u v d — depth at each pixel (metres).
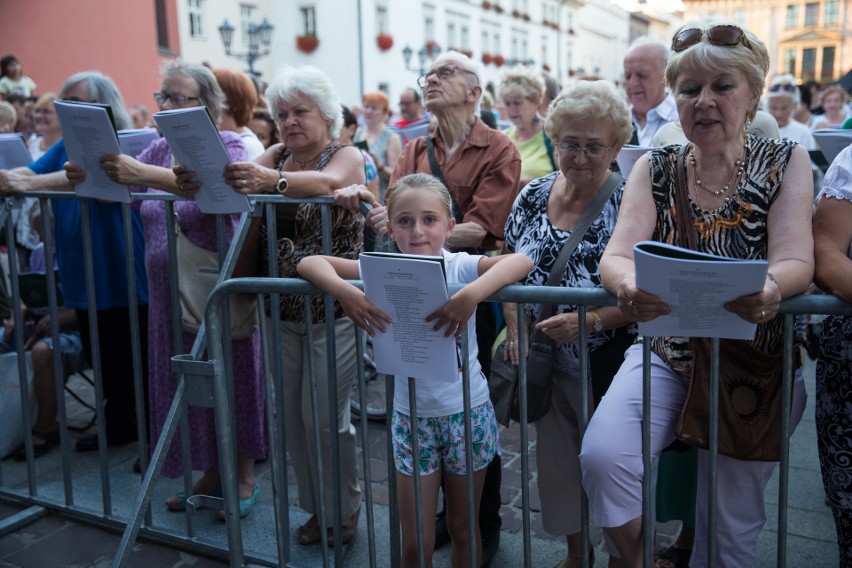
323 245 2.76
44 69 14.87
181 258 3.12
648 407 1.87
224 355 2.47
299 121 2.93
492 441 2.34
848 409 1.87
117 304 3.78
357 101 27.06
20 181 3.16
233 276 3.00
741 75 1.77
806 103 10.09
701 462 2.13
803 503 3.26
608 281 1.82
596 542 2.98
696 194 1.89
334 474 2.39
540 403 2.41
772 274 1.67
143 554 2.97
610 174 2.40
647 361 1.83
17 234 5.22
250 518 3.23
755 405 1.87
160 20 19.05
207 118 2.50
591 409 2.44
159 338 3.24
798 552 2.88
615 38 55.28
